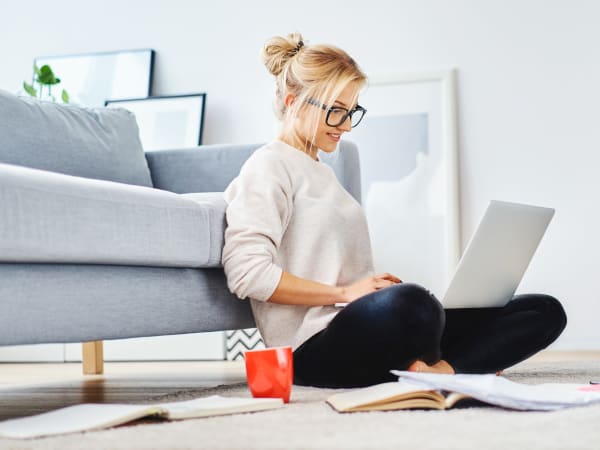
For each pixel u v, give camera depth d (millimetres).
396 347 1438
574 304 3271
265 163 1638
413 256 3365
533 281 3307
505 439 950
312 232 1625
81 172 2123
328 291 1544
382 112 3447
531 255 1698
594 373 2043
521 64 3354
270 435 991
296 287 1539
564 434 980
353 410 1187
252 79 3621
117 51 3758
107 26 3801
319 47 1676
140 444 946
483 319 1787
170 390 1945
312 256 1621
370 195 3426
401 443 924
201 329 1719
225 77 3652
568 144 3303
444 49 3426
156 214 1515
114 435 1013
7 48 3910
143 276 1541
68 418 1155
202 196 1727
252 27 3631
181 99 3645
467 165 3379
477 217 3359
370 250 1723
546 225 1677
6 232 1214
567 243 3285
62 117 2150
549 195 3309
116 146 2252
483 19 3393
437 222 3355
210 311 1739
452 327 1783
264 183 1606
